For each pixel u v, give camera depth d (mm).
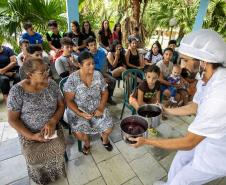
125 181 1803
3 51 2982
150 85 2090
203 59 880
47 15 4199
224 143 1095
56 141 1626
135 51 3486
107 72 3307
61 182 1771
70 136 2328
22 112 1520
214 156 1139
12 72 2979
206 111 940
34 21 4172
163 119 2703
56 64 2814
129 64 3436
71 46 2877
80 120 1931
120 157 2057
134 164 1979
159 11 6457
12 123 1484
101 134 2109
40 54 2557
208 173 1202
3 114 2684
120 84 3748
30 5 4016
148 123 1303
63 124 2412
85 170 1897
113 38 4953
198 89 1281
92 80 1892
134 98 2080
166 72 2959
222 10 5938
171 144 1078
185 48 925
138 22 5652
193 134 992
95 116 1991
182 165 1417
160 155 2094
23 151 1557
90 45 2914
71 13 3684
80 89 1866
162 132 2465
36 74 1388
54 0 4211
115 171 1897
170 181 1509
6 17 3857
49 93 1566
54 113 1661
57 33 4082
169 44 3740
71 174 1849
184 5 6391
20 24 4031
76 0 3586
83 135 1942
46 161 1572
